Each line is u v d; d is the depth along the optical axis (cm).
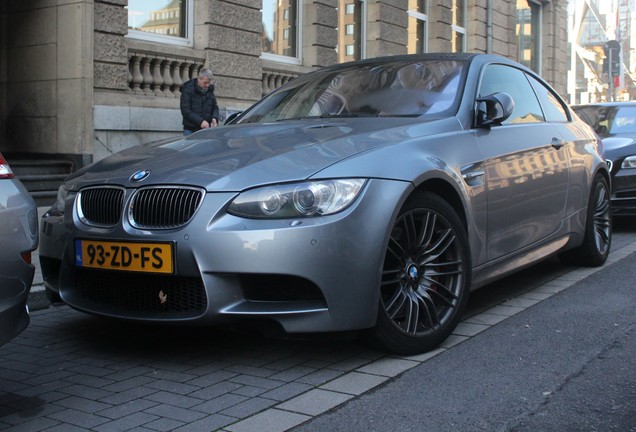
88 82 944
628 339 436
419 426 315
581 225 613
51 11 965
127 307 395
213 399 351
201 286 366
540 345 427
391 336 393
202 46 1117
